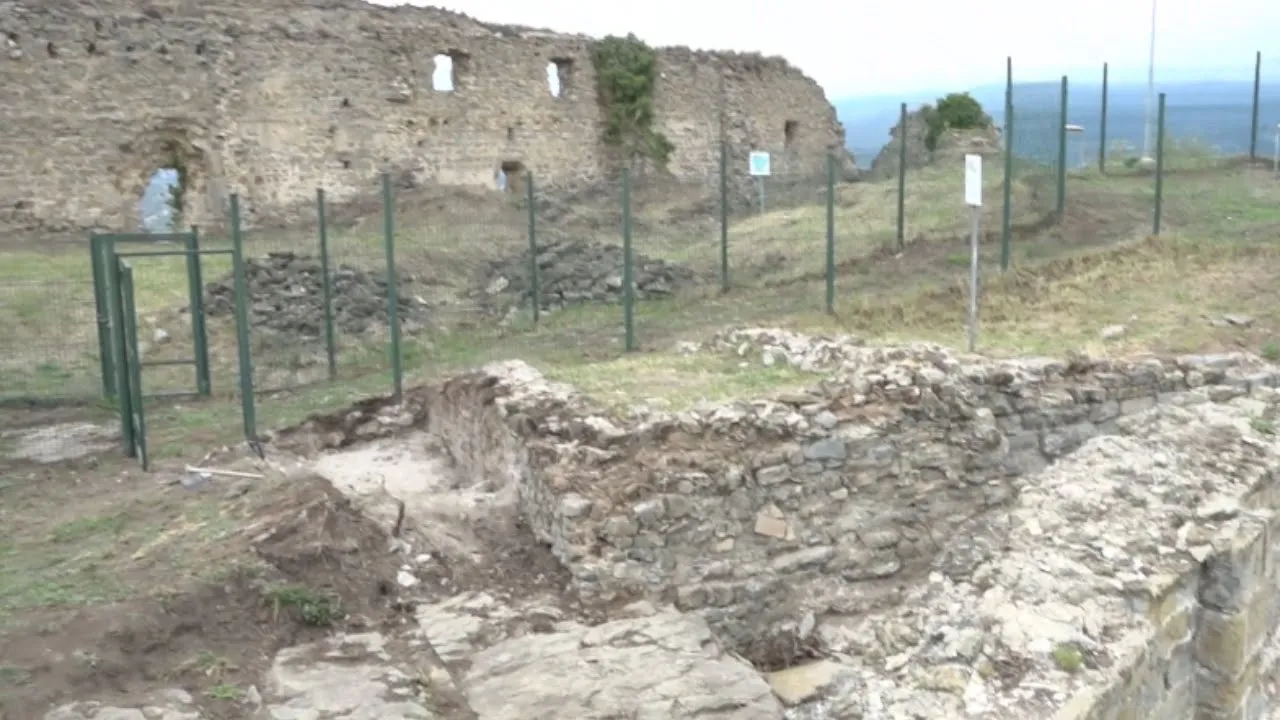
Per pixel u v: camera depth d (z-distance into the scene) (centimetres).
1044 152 1823
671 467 806
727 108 3112
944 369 948
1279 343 1177
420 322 1608
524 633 706
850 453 861
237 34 2236
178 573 712
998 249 1669
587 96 2809
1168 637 775
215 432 1166
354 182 2414
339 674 639
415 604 739
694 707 620
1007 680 716
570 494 791
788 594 830
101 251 1277
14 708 571
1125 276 1456
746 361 1102
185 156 2220
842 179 2548
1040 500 902
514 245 1823
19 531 858
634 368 1075
